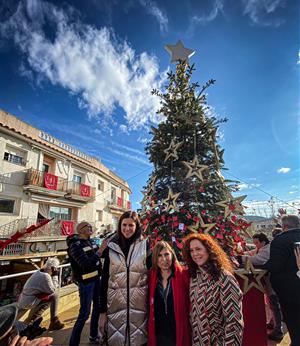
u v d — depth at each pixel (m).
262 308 2.15
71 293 4.34
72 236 2.82
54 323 3.19
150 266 1.97
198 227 2.69
